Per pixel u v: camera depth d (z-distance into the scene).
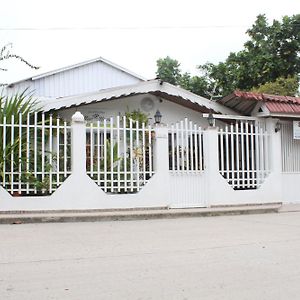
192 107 15.05
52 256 6.34
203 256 6.44
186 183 12.37
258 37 24.61
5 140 10.57
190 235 8.34
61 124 12.79
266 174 13.65
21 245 7.15
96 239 7.81
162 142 12.01
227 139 13.00
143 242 7.55
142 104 14.59
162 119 14.87
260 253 6.69
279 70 23.62
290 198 14.38
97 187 11.18
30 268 5.62
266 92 21.28
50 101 13.05
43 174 10.78
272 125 13.74
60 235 8.20
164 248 7.02
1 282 4.99
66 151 11.02
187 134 12.47
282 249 7.01
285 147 14.45
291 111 13.62
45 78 20.14
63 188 10.84
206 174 12.62
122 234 8.41
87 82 21.23
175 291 4.70
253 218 11.24
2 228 9.06
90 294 4.57
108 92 13.53
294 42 23.58
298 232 8.78
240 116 13.62
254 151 13.59
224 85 25.30
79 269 5.61
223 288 4.83
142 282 5.03
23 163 10.68
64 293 4.60
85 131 11.18
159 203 11.84
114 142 12.03
